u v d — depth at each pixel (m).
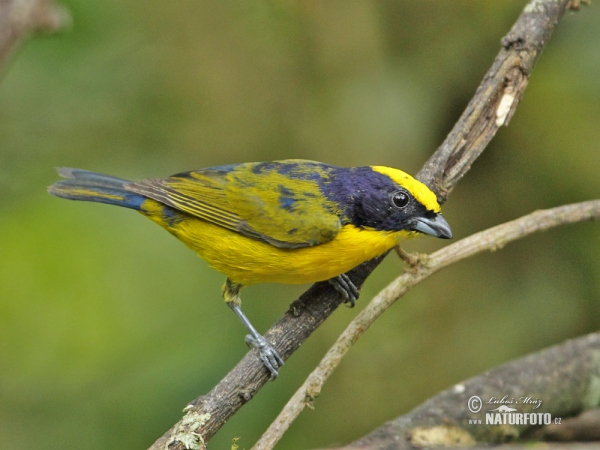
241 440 10.40
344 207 8.39
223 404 7.21
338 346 7.14
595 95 11.78
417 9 12.94
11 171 13.07
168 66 13.65
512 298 12.27
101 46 13.51
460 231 12.53
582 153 11.91
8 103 13.27
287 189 8.55
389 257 12.53
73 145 13.48
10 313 11.72
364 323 7.29
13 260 11.95
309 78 13.49
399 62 13.09
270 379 7.73
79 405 11.11
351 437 11.77
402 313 12.47
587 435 8.78
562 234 12.19
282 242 8.37
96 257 12.08
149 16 13.51
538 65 11.97
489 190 12.46
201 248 9.09
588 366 8.80
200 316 11.75
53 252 12.05
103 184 9.34
